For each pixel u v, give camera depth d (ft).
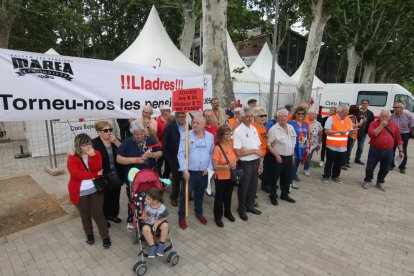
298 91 42.16
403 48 81.00
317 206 17.29
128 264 10.94
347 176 23.89
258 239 13.15
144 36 32.45
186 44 48.44
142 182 11.48
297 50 101.09
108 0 77.71
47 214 14.97
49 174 21.70
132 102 16.85
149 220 10.82
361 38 69.72
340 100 48.39
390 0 63.98
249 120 14.60
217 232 13.71
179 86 19.44
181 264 11.09
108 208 13.91
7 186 19.02
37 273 10.32
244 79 42.11
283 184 17.81
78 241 12.43
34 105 12.94
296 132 19.02
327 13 38.58
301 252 12.18
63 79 13.75
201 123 13.21
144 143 13.15
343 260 11.71
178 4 49.03
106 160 12.50
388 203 18.07
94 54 87.92
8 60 11.98
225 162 13.58
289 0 57.11
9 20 45.24
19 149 30.07
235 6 54.39
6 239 12.44
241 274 10.59
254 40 95.45
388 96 43.91
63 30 70.38
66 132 28.07
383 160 20.25
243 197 15.01
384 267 11.34
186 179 13.25
